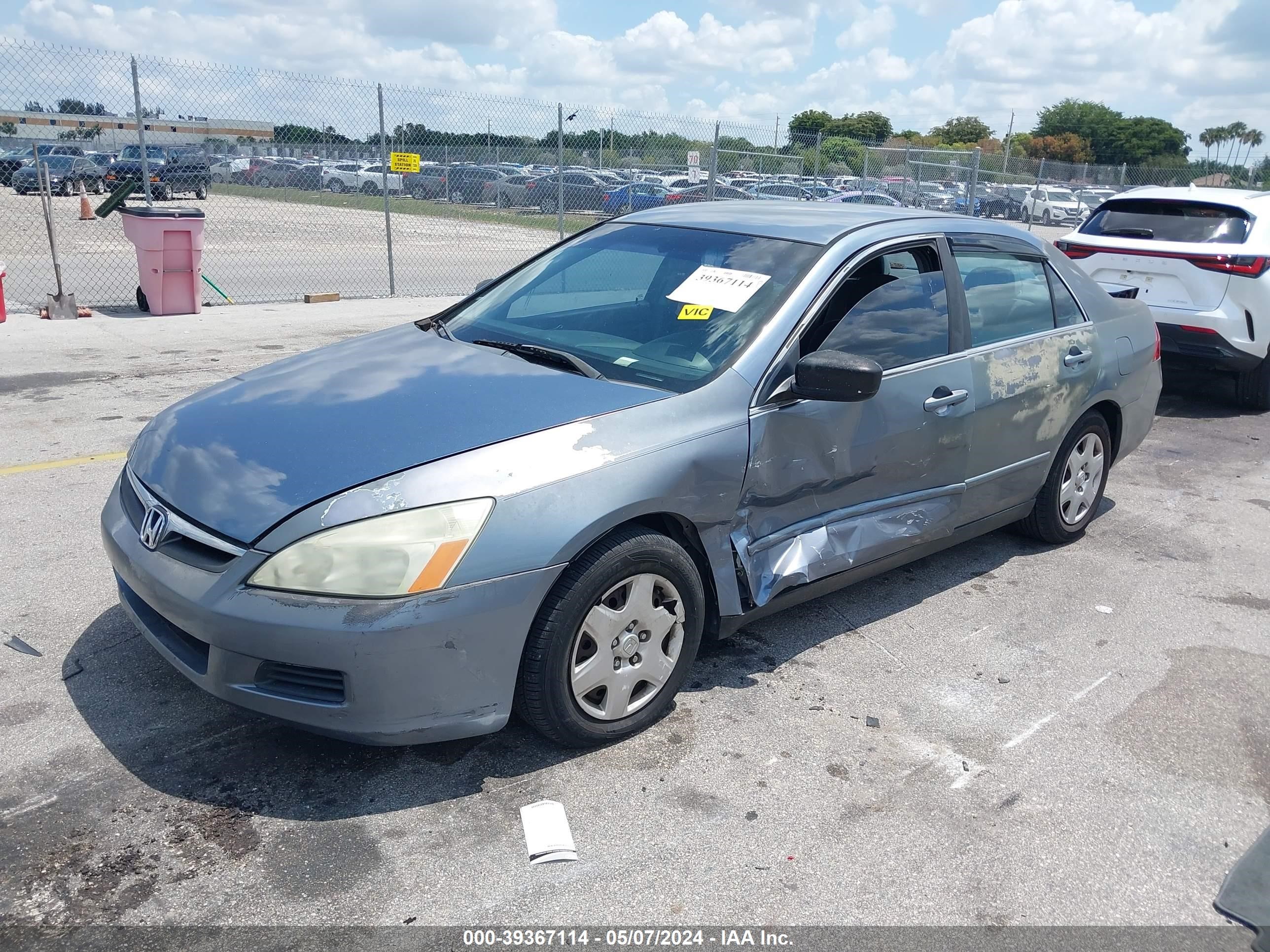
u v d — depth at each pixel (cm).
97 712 312
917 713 339
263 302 1186
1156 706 353
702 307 357
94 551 431
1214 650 399
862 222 396
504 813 275
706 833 271
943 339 393
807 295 349
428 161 1534
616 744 311
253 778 284
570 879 251
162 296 1039
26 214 2142
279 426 301
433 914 237
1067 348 454
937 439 387
